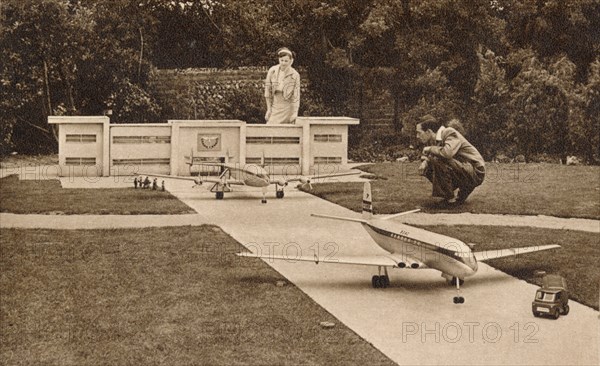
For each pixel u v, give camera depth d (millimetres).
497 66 36438
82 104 42656
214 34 45188
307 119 42250
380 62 42312
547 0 35594
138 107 44094
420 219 29078
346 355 16016
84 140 39500
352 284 21500
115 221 28812
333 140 42625
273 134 42500
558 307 18703
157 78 45312
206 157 41844
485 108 36625
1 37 38094
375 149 43188
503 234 26375
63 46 40000
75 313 18703
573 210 29625
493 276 22375
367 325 17969
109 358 15953
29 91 39719
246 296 20109
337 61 42156
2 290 20234
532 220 28641
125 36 42906
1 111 39219
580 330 17594
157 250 24625
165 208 31656
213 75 46125
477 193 32844
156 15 43719
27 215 29219
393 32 40594
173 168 41375
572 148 35594
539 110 35375
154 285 20969
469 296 20453
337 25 43750
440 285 21531
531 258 23719
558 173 34469
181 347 16516
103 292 20359
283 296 20109
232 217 29969
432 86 38312
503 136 36500
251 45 45844
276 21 44875
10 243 24891
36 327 17766
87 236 26281
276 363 15602
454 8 37281
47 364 15648
